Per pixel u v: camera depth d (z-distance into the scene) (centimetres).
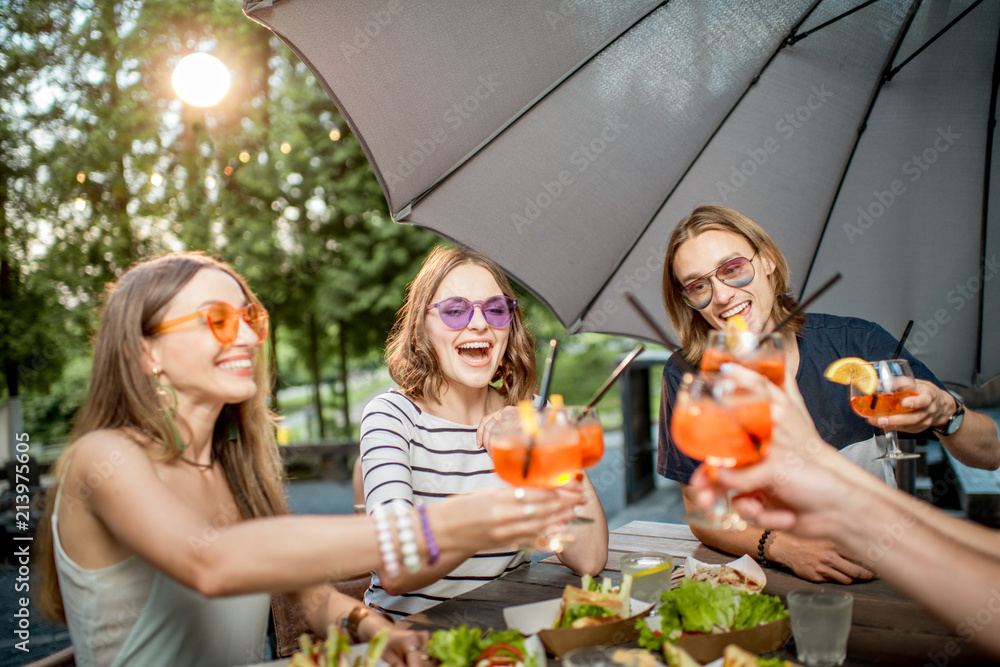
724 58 254
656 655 133
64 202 816
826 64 253
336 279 977
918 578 111
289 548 122
